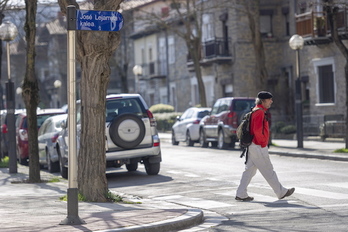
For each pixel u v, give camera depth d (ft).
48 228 49.16
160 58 298.56
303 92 210.18
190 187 81.56
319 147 140.36
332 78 184.44
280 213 58.59
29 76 92.48
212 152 143.74
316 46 189.78
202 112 172.24
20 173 109.09
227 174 95.30
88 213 57.93
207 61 233.76
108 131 91.76
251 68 223.10
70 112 51.57
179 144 188.55
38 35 389.60
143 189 81.87
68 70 51.62
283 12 218.59
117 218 54.29
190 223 53.72
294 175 89.10
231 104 151.02
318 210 59.21
